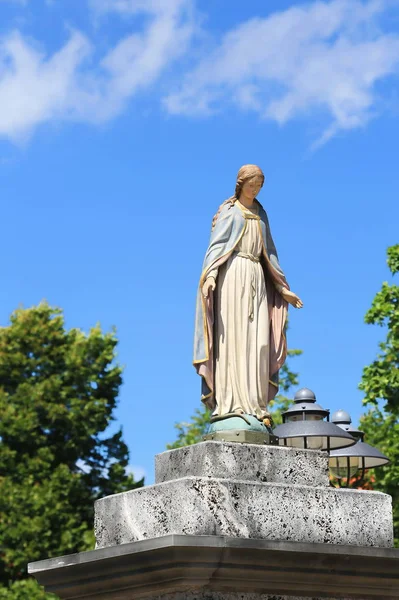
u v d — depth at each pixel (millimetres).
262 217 13781
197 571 11273
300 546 11688
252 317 13266
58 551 45875
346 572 12094
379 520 12680
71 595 12570
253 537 11898
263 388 13258
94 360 49906
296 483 12594
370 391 34625
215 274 13172
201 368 13086
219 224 13484
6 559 45594
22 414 47875
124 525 12414
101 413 48812
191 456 12461
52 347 50031
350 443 18422
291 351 45969
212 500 11836
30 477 46812
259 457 12492
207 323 13094
